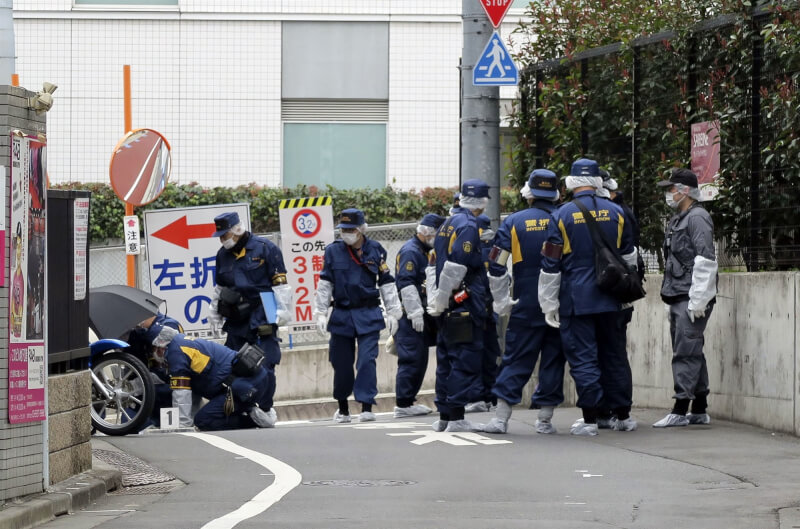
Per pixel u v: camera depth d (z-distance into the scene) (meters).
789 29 19.83
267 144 41.09
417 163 41.38
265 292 24.77
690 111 22.55
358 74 41.31
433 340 25.78
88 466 15.48
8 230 13.09
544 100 26.78
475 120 25.62
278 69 41.12
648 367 22.91
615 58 24.83
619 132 24.78
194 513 13.04
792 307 18.45
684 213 19.61
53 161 40.84
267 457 17.33
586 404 19.11
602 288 18.75
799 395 18.28
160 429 22.83
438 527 11.90
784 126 19.88
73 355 15.21
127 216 26.25
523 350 19.52
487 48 24.75
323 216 31.52
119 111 40.84
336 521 12.30
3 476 13.01
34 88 40.84
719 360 20.64
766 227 20.30
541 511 12.83
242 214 30.25
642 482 14.72
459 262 19.28
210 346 23.67
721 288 20.52
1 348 13.07
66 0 40.81
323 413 31.38
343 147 41.31
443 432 20.05
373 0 41.25
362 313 24.98
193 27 40.91
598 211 19.03
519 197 28.70
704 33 22.16
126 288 23.66
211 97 40.97
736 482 14.63
